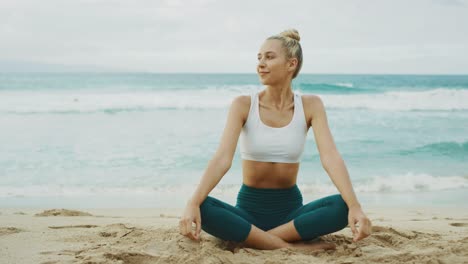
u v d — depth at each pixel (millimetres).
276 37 3420
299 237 3336
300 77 47344
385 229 4281
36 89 26859
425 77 50875
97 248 3488
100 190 8469
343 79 44844
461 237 4105
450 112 19562
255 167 3424
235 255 3053
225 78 42031
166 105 20203
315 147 12352
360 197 8195
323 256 3229
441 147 12945
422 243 3637
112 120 16641
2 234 4242
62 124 15719
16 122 16031
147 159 10914
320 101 3518
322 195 8227
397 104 21250
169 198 7961
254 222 3465
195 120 16688
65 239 3973
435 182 9383
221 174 3211
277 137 3354
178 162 10656
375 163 11062
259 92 3523
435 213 6637
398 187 9000
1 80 31312
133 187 8695
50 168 10039
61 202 7594
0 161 10586
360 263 2982
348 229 4414
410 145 13148
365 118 17891
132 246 3480
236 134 3355
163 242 3469
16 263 3113
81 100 21641
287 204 3502
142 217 5973
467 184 9250
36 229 4574
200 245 3375
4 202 7539
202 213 3154
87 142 12781
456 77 51625
